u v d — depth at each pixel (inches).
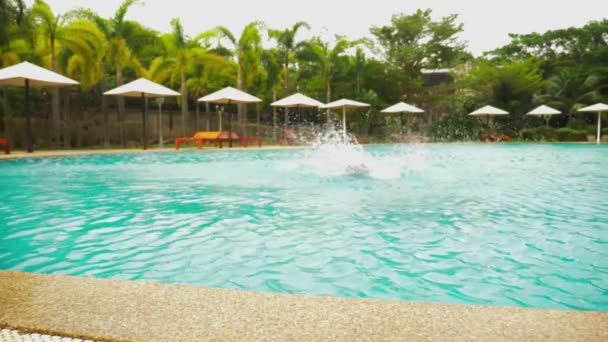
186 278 114.7
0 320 67.4
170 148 739.4
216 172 376.5
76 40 706.2
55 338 62.6
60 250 140.1
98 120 881.5
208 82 1110.4
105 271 120.1
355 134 1176.2
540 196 249.3
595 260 129.4
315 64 1129.4
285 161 492.1
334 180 318.7
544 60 1576.0
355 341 61.0
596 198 242.5
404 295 102.5
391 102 1365.7
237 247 143.6
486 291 105.0
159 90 676.1
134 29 803.4
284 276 115.9
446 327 65.2
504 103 1334.9
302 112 1257.4
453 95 1504.7
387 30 1582.2
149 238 154.8
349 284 110.0
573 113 1268.5
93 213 199.9
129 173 370.6
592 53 1494.8
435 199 237.1
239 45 920.3
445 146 893.8
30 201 232.1
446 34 1560.0
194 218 188.7
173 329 64.8
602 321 67.1
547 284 109.7
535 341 60.5
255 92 1222.3
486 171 386.9
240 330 64.6
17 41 765.9
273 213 199.3
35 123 730.8
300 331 64.2
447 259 130.6
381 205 219.3
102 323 66.7
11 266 124.6
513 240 152.4
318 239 153.5
